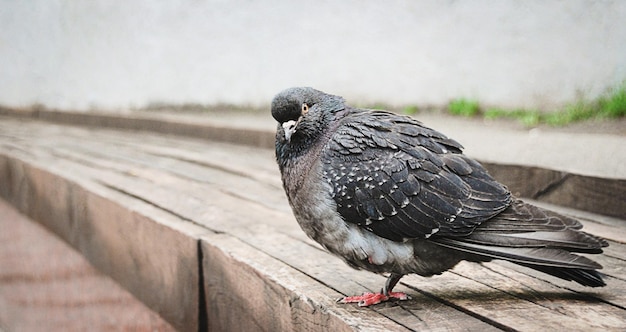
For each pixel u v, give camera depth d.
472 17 3.88
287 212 1.99
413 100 4.20
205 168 2.53
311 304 1.65
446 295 1.66
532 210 1.65
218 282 1.81
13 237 2.72
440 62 4.04
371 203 1.65
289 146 1.71
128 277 2.00
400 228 1.64
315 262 1.76
